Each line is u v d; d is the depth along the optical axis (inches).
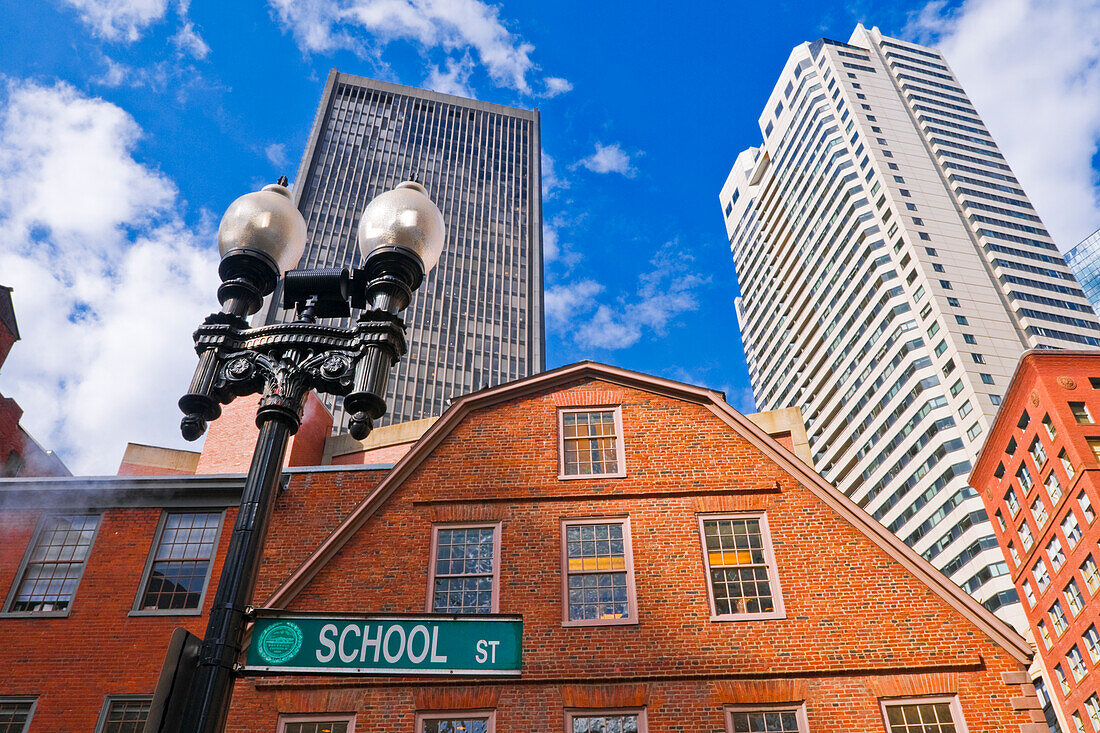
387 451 1117.7
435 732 505.4
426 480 622.2
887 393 4512.8
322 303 258.1
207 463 974.4
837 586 553.3
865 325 4857.3
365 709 513.0
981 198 5142.7
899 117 5605.3
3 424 1170.6
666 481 613.6
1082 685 2464.3
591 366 684.7
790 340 5698.8
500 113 6648.6
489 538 592.1
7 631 611.2
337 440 1145.4
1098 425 2405.3
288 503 660.1
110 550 653.9
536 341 5300.2
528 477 621.3
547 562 575.2
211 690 173.8
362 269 253.8
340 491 668.7
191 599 629.3
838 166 5482.3
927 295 4458.7
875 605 543.8
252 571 194.7
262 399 222.5
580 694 513.7
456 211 5812.0
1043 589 2687.0
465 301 5300.2
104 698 580.1
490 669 206.1
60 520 673.6
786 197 6166.3
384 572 573.0
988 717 498.3
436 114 6382.9
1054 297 4648.1
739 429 637.9
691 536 582.9
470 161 6176.2
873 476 4478.3
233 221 256.5
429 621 212.1
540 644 534.0
